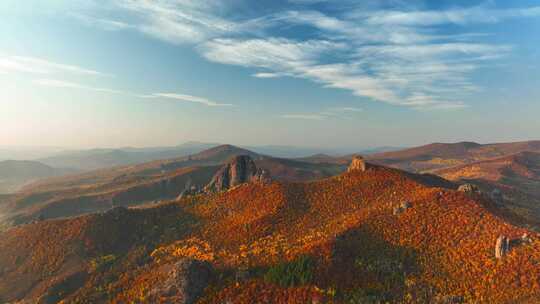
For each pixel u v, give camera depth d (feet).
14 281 611.88
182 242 642.22
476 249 412.77
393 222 505.25
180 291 431.02
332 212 635.66
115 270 599.16
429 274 402.52
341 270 422.00
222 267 492.13
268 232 603.67
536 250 375.45
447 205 514.68
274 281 419.13
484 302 340.39
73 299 522.47
